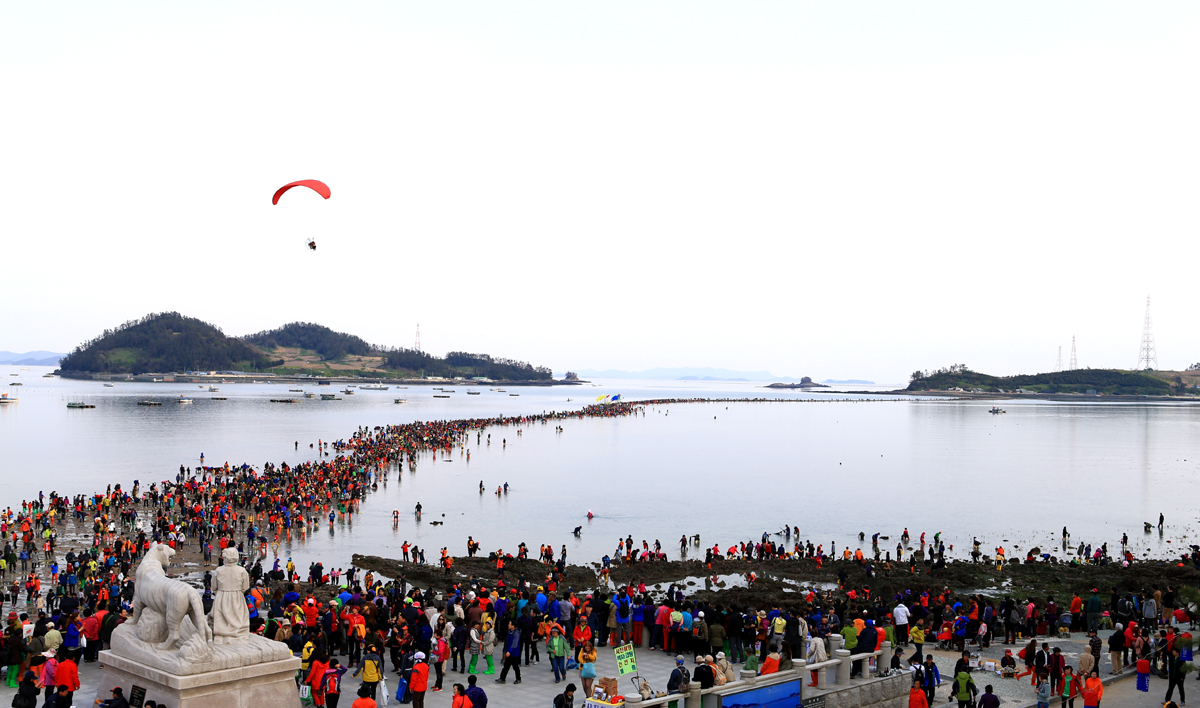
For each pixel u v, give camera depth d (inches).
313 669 912.9
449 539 3014.3
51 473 4456.2
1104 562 2684.5
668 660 1177.4
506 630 1146.0
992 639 1496.1
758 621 1222.9
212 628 826.8
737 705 919.0
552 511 3700.8
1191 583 2288.4
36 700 869.2
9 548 2193.7
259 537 2728.8
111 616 1074.1
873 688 1056.2
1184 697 1111.0
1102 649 1422.2
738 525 3484.3
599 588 2188.7
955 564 2600.9
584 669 946.7
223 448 5880.9
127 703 784.3
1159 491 4611.2
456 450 6294.3
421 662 919.7
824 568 2518.5
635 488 4500.5
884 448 7288.4
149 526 2903.5
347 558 2586.1
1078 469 5684.1
